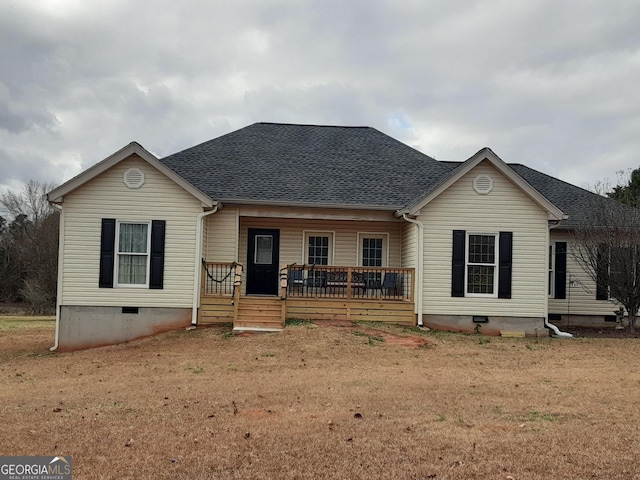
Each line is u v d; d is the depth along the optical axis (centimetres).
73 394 981
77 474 599
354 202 1786
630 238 1753
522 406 884
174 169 1906
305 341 1427
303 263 1903
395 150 2203
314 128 2347
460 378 1096
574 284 1948
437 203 1705
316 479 592
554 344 1546
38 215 4916
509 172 1691
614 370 1192
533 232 1709
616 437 726
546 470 618
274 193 1797
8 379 1169
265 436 723
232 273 1702
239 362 1248
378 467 624
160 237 1631
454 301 1698
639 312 1902
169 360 1295
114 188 1625
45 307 4003
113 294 1619
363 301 1694
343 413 833
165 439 711
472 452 670
